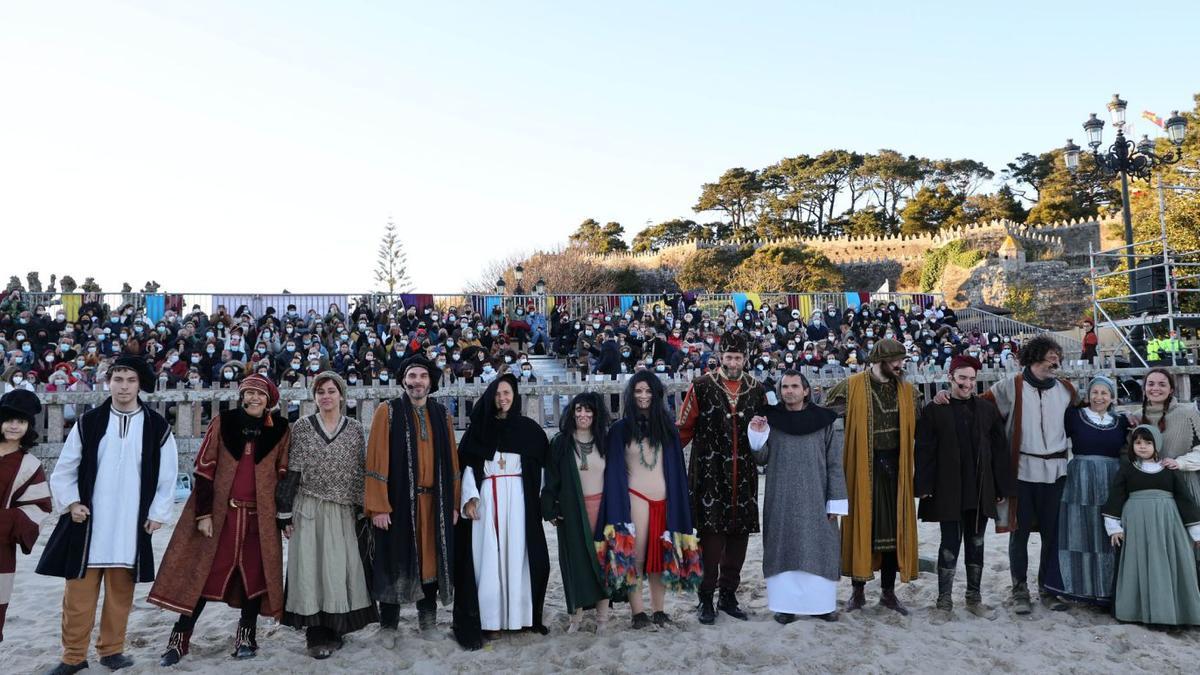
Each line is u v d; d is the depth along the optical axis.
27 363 16.33
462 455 5.85
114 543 5.16
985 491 5.97
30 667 5.32
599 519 5.83
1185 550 5.75
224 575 5.29
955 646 5.38
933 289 50.34
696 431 6.19
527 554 5.73
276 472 5.46
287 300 23.91
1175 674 5.02
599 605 5.85
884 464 6.10
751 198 86.81
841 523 6.17
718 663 5.12
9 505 5.23
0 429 5.22
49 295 22.22
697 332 22.70
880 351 6.12
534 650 5.48
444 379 13.57
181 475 11.55
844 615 6.01
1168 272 17.50
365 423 12.52
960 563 7.52
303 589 5.29
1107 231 52.44
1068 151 20.47
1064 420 6.30
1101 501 6.06
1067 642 5.49
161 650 5.59
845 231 81.69
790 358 18.72
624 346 19.23
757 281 52.91
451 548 5.62
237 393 12.06
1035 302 45.38
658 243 85.44
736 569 6.16
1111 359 16.78
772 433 6.07
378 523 5.45
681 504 5.86
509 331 23.11
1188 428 5.99
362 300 24.55
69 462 5.15
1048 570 6.26
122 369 5.27
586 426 5.94
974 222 69.31
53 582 7.32
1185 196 28.94
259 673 5.06
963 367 5.99
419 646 5.51
